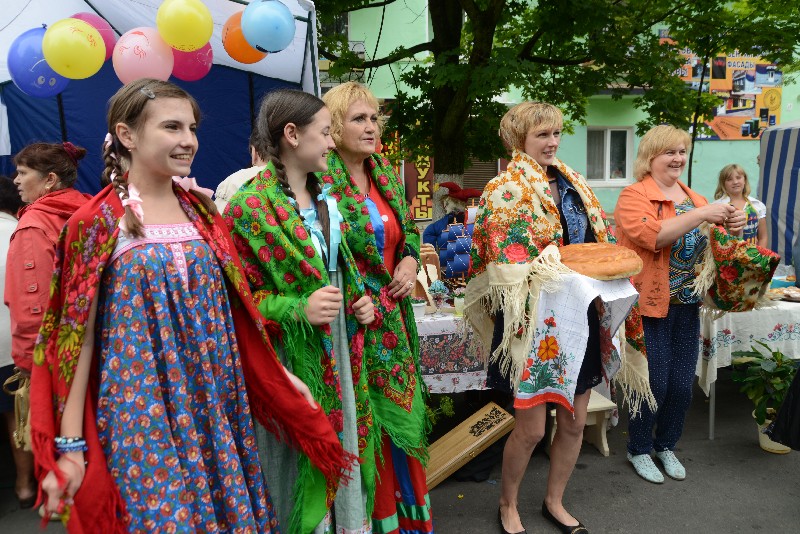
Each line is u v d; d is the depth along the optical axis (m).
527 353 2.43
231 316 1.66
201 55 3.99
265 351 1.71
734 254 3.00
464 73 5.34
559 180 2.64
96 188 5.10
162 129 1.52
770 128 7.58
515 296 2.41
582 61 6.39
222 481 1.57
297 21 4.42
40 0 4.24
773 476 3.21
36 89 3.59
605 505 2.93
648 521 2.79
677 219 2.83
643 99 6.67
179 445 1.51
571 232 2.63
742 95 12.59
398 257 2.32
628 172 12.94
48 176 2.65
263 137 1.91
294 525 1.84
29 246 2.44
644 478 3.18
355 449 1.94
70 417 1.43
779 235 7.35
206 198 1.68
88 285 1.45
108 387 1.47
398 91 6.59
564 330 2.37
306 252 1.81
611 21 5.82
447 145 6.12
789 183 7.21
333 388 1.87
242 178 2.94
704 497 3.00
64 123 4.94
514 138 2.56
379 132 2.28
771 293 3.86
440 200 6.05
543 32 6.18
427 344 3.22
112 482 1.45
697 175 12.84
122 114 1.52
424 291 3.48
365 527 2.02
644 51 6.37
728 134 12.71
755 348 3.67
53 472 1.36
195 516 1.51
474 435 3.15
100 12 4.41
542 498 2.98
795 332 3.77
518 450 2.57
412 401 2.17
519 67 5.12
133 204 1.50
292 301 1.79
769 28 6.29
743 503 2.94
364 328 2.01
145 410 1.47
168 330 1.50
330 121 1.96
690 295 3.06
